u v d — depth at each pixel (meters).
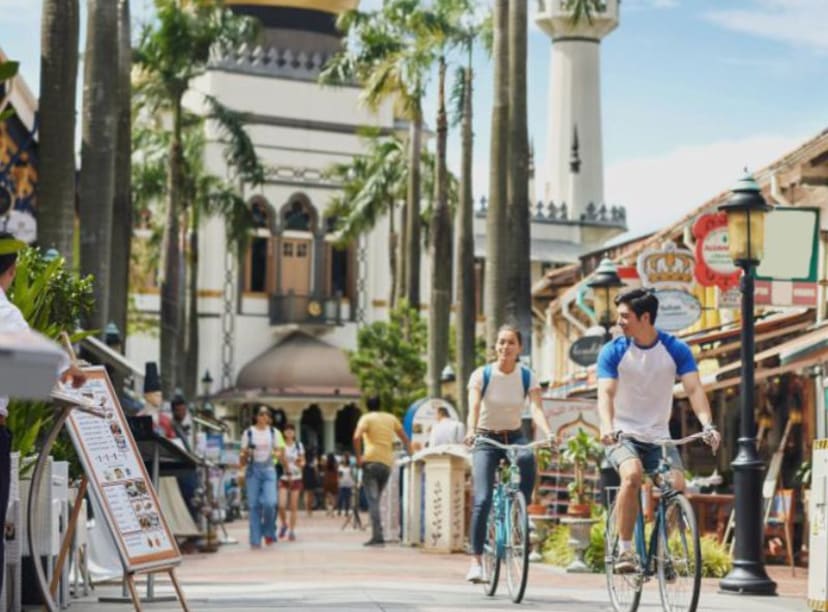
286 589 15.35
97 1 27.12
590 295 32.91
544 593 15.02
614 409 11.67
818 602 13.05
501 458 14.52
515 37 30.98
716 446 11.37
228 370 78.62
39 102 24.36
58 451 13.67
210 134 77.62
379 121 81.62
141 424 15.35
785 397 25.58
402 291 59.78
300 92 80.31
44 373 4.11
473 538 14.58
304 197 80.44
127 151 35.66
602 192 86.06
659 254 24.78
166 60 48.41
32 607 11.95
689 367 11.59
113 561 15.60
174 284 47.00
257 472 26.42
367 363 58.12
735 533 16.22
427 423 31.20
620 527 11.40
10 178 29.48
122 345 34.91
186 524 23.78
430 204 58.44
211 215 62.50
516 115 30.97
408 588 15.49
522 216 31.05
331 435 77.12
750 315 16.67
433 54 45.88
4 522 9.30
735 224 16.67
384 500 29.67
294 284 80.19
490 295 32.19
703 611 13.47
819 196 24.81
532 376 14.44
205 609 12.72
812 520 13.27
